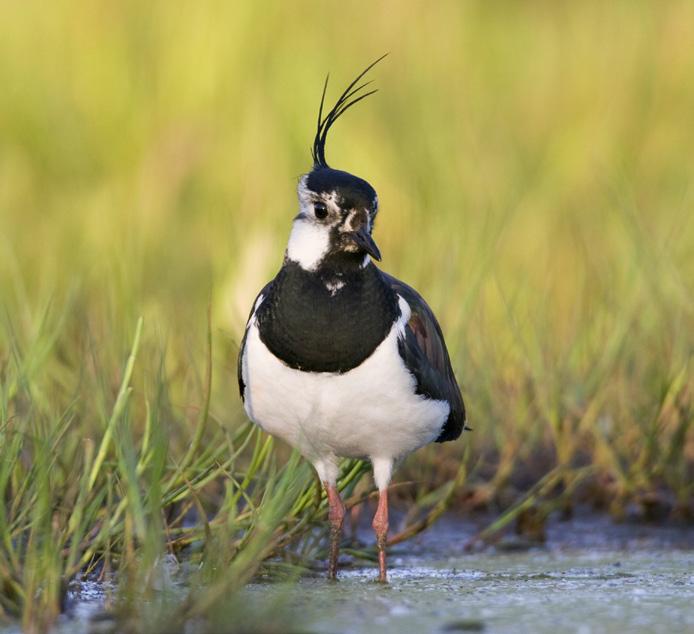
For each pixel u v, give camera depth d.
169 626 7.19
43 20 19.08
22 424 9.34
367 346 8.64
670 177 17.33
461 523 11.54
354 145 17.58
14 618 7.67
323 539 10.38
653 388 12.29
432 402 9.04
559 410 12.28
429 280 13.63
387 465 9.23
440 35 19.34
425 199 15.42
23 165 18.03
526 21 19.94
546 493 11.95
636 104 18.78
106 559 8.63
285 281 8.78
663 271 13.61
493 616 7.71
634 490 11.75
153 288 14.38
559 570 9.66
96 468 8.65
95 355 10.82
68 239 15.71
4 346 11.84
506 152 17.47
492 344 12.98
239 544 8.87
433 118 17.92
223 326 14.02
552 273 14.52
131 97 18.45
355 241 8.59
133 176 17.75
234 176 17.34
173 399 12.00
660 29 19.39
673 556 10.32
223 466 9.33
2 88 18.45
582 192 17.09
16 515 8.94
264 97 18.22
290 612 7.72
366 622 7.55
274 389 8.83
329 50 18.73
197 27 18.73
